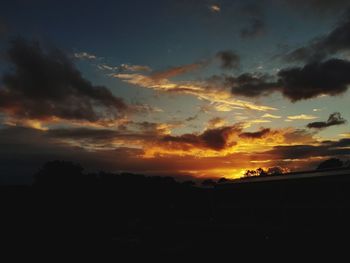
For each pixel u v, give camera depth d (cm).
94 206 4981
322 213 2409
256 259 2339
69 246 2953
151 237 3181
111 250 2786
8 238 3234
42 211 4412
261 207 2839
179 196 4609
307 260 2216
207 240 2939
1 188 4897
